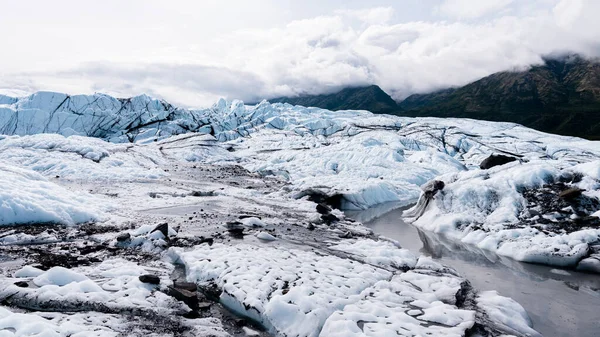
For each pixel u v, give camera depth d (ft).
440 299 35.12
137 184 100.83
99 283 32.91
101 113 287.07
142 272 36.94
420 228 76.33
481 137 384.47
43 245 44.88
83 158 122.52
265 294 32.94
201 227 57.77
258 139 326.44
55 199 59.67
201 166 157.58
